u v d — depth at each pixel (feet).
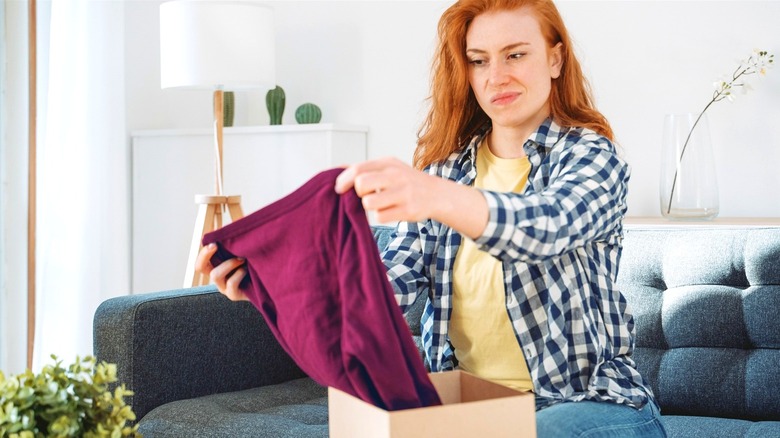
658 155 10.19
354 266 3.83
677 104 10.05
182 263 13.24
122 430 4.18
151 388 7.26
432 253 5.60
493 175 5.57
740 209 9.70
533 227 3.97
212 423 6.75
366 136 12.60
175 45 11.23
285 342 4.40
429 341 5.57
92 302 12.48
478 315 5.26
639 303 7.43
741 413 6.83
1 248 11.58
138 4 13.64
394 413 3.50
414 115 12.16
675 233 7.52
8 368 11.80
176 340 7.41
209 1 11.08
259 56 11.34
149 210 13.47
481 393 4.34
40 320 11.91
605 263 5.29
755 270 6.96
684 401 7.04
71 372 4.26
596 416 4.73
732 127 9.70
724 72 9.74
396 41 12.26
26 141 11.84
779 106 9.43
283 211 4.08
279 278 4.22
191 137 13.09
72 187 12.34
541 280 5.04
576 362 5.03
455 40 5.39
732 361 6.92
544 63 5.26
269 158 12.53
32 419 3.87
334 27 12.81
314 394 7.82
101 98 12.62
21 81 11.81
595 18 10.49
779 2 9.41
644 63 10.22
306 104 12.52
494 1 5.22
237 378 7.81
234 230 4.33
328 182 3.89
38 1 12.01
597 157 4.85
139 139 13.50
